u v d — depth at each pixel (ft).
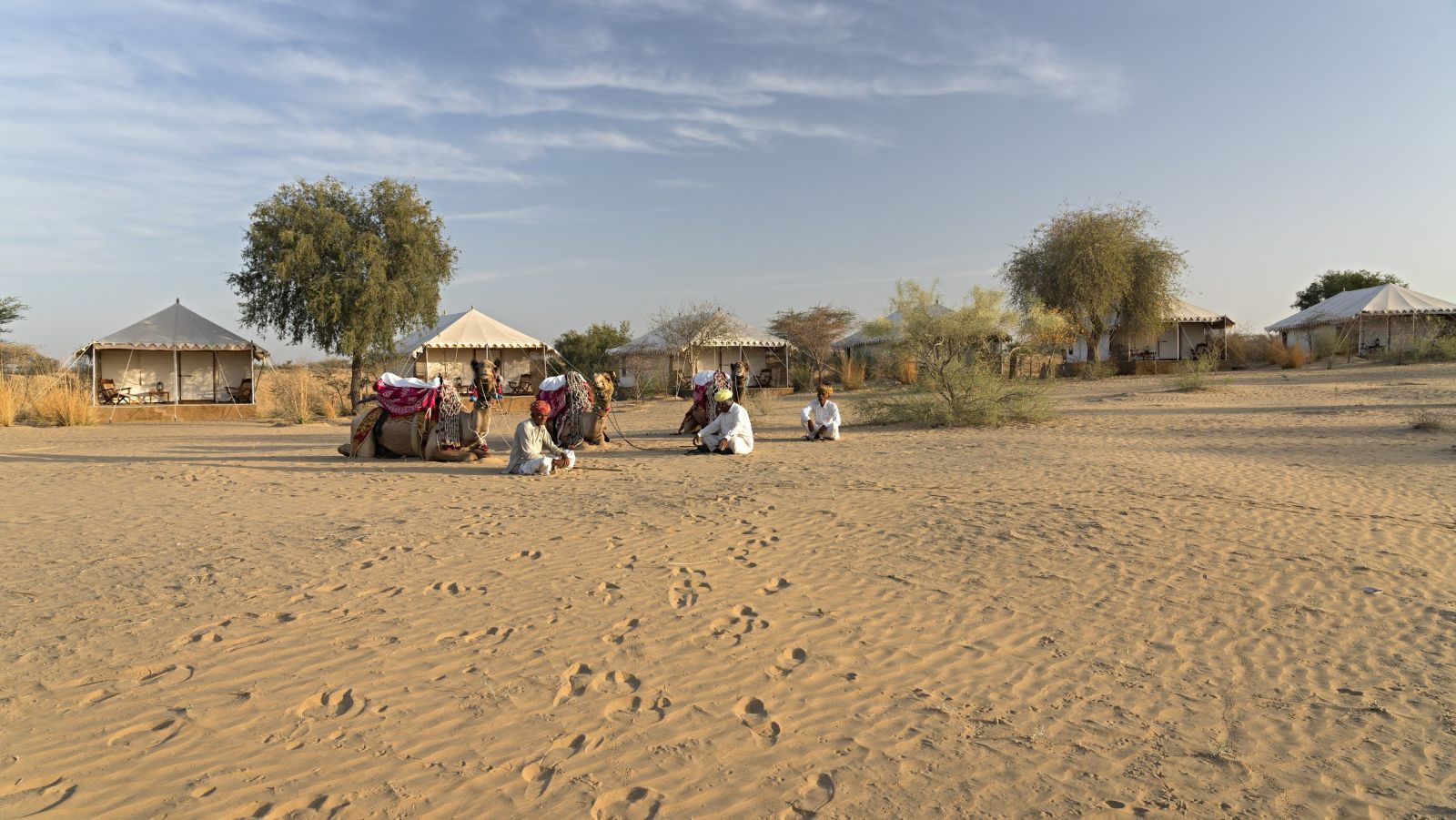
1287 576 19.94
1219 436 50.11
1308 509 27.45
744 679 14.32
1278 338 148.46
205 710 12.93
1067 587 19.38
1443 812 10.15
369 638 16.16
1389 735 12.16
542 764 11.37
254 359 109.60
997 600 18.54
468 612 17.78
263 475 39.86
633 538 24.49
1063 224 132.57
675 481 35.65
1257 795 10.64
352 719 12.68
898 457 43.70
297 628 16.71
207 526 26.89
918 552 22.59
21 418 84.94
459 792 10.64
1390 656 15.10
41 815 9.98
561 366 128.36
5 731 12.18
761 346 132.87
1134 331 138.21
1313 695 13.57
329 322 100.42
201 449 55.77
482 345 119.34
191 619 17.24
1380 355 132.87
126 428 80.89
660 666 14.85
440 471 41.01
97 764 11.23
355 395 104.53
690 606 18.13
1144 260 132.16
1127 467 37.37
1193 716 12.88
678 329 128.57
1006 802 10.49
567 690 13.83
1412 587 18.98
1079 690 13.89
